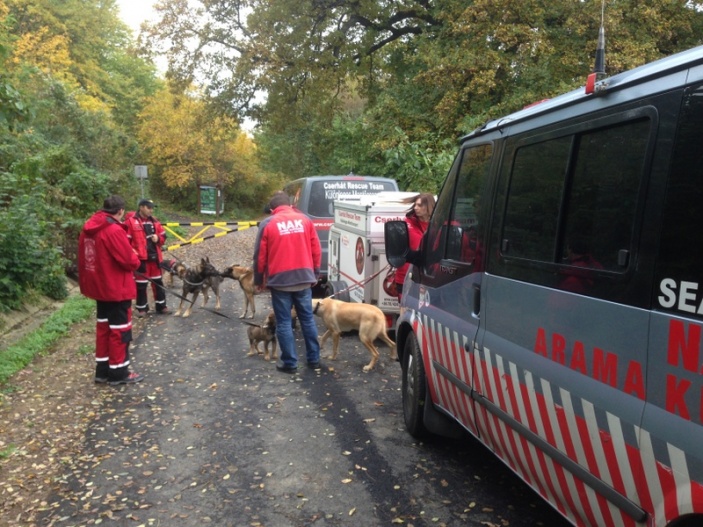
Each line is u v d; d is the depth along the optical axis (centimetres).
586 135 272
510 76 1783
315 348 703
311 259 702
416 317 482
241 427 526
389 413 559
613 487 241
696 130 208
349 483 421
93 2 4244
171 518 378
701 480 193
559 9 1753
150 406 581
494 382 341
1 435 512
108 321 642
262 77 2166
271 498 402
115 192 2114
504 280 333
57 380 663
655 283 219
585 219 266
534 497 401
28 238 920
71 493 412
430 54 1878
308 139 3509
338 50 2323
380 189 1129
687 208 208
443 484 419
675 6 1742
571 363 269
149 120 4259
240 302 1145
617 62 1606
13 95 712
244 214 4831
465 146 421
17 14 3534
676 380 206
